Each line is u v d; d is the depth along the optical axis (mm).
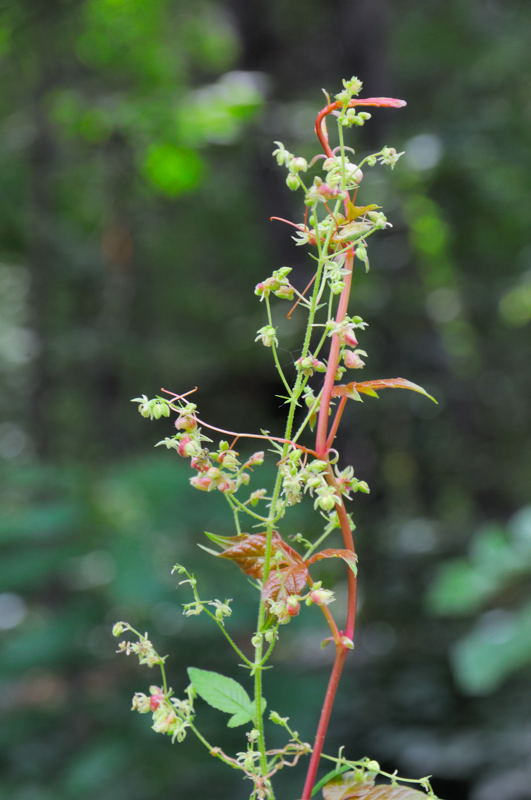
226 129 5680
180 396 1027
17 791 3904
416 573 6070
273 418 9852
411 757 4457
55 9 5465
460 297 9578
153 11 6371
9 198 8242
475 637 3254
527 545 3330
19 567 3426
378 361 8266
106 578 3484
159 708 1031
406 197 8133
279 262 7938
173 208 10297
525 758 4387
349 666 5383
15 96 7723
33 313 9477
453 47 9359
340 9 8211
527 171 7770
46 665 3748
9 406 12367
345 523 1025
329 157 1033
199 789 3854
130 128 5648
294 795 3705
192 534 3553
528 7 8906
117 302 10211
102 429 10266
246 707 1053
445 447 9234
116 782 3850
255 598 3426
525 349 10023
